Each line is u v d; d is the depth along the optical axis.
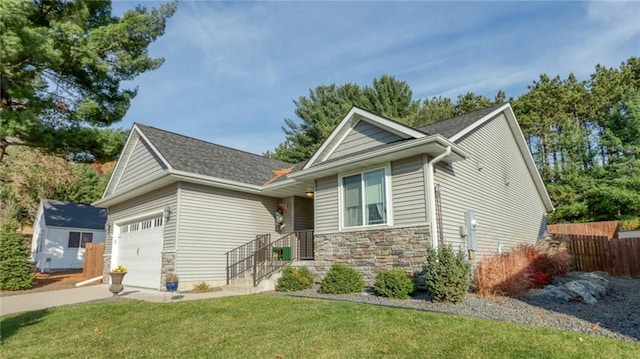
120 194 14.12
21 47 8.97
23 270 13.81
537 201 17.64
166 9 13.82
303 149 31.02
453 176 10.30
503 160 14.27
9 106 12.20
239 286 10.93
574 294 7.71
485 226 11.79
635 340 4.98
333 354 4.61
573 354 4.35
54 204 26.17
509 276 8.16
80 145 12.72
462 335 5.07
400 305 7.21
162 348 5.23
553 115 28.45
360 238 9.81
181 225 11.56
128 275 14.17
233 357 4.69
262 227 13.84
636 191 20.56
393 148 8.96
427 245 8.53
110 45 13.09
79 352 5.27
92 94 14.00
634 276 12.86
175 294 10.39
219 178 12.30
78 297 10.69
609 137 23.56
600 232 18.30
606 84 27.52
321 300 7.97
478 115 12.80
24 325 7.07
